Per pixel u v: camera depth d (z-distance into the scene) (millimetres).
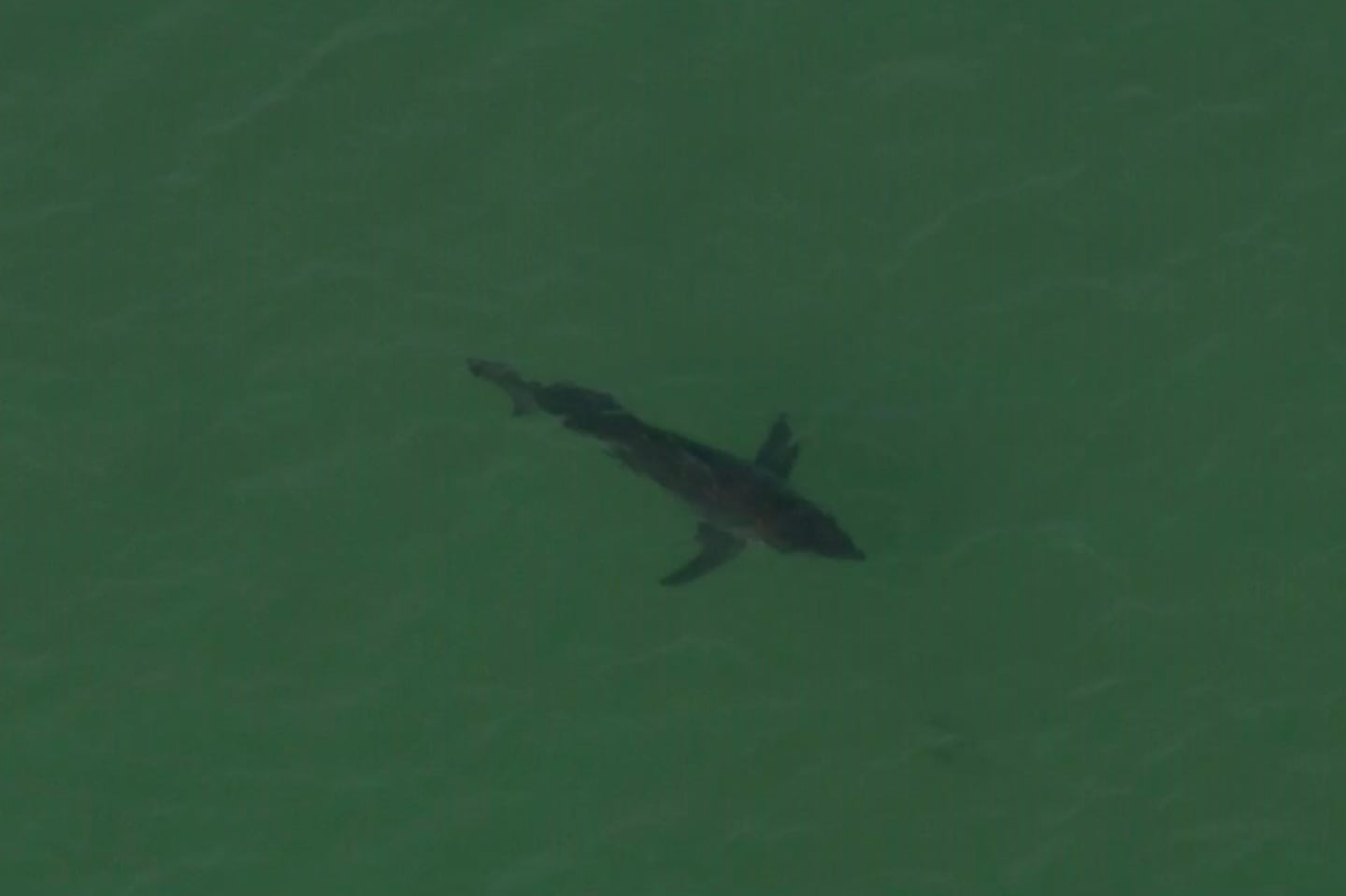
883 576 147500
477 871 141125
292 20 171000
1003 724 143875
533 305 157375
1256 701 143875
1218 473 150375
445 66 167875
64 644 148750
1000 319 155500
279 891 140875
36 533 152125
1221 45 165500
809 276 157375
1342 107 162625
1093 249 158125
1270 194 159875
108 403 156625
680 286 157500
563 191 162000
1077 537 148375
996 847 140500
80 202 164250
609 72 166750
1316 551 147750
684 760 144000
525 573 149375
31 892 141125
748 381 153250
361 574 150000
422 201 162625
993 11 167500
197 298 160000
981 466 150250
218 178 164625
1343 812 140375
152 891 141000
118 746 145625
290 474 153125
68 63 170000
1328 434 151375
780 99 164625
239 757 145125
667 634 147250
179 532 151875
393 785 144000
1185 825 140625
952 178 161000
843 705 144750
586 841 141875
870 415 151875
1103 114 163250
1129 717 143750
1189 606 146375
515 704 145875
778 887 139875
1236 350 154250
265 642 148500
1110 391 153000
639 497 150625
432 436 153625
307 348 157625
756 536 140125
